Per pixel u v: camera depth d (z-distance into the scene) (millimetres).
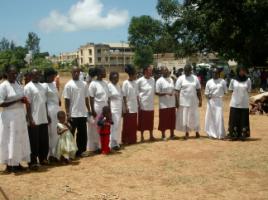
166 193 6473
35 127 8141
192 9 34031
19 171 8023
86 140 9328
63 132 8648
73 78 9172
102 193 6484
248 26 30812
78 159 9055
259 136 11641
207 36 33250
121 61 119625
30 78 8461
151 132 11086
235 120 10766
